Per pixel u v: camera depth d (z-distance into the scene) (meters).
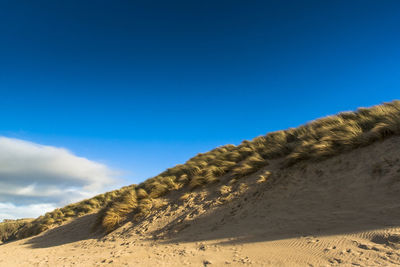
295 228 5.66
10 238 21.72
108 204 13.59
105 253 7.42
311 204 6.55
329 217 5.62
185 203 10.15
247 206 8.03
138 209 11.41
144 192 12.73
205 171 11.80
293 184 7.96
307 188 7.40
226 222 7.62
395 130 7.48
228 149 15.69
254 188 8.88
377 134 7.69
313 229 5.32
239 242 5.70
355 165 7.20
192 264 4.75
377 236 4.12
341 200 6.15
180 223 8.65
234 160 12.16
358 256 3.65
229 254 4.98
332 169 7.63
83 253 8.09
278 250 4.61
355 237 4.34
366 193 5.95
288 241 4.98
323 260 3.80
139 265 5.29
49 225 16.84
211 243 6.13
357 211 5.43
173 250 6.25
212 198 9.56
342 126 9.30
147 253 6.46
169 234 8.18
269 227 6.22
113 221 11.15
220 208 8.62
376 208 5.25
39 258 8.09
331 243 4.36
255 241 5.50
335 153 8.26
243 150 12.64
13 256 9.13
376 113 9.22
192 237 7.24
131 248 7.59
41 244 12.34
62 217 17.78
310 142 9.43
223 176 11.06
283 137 12.14
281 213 6.75
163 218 9.70
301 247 4.51
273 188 8.30
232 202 8.67
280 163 9.87
